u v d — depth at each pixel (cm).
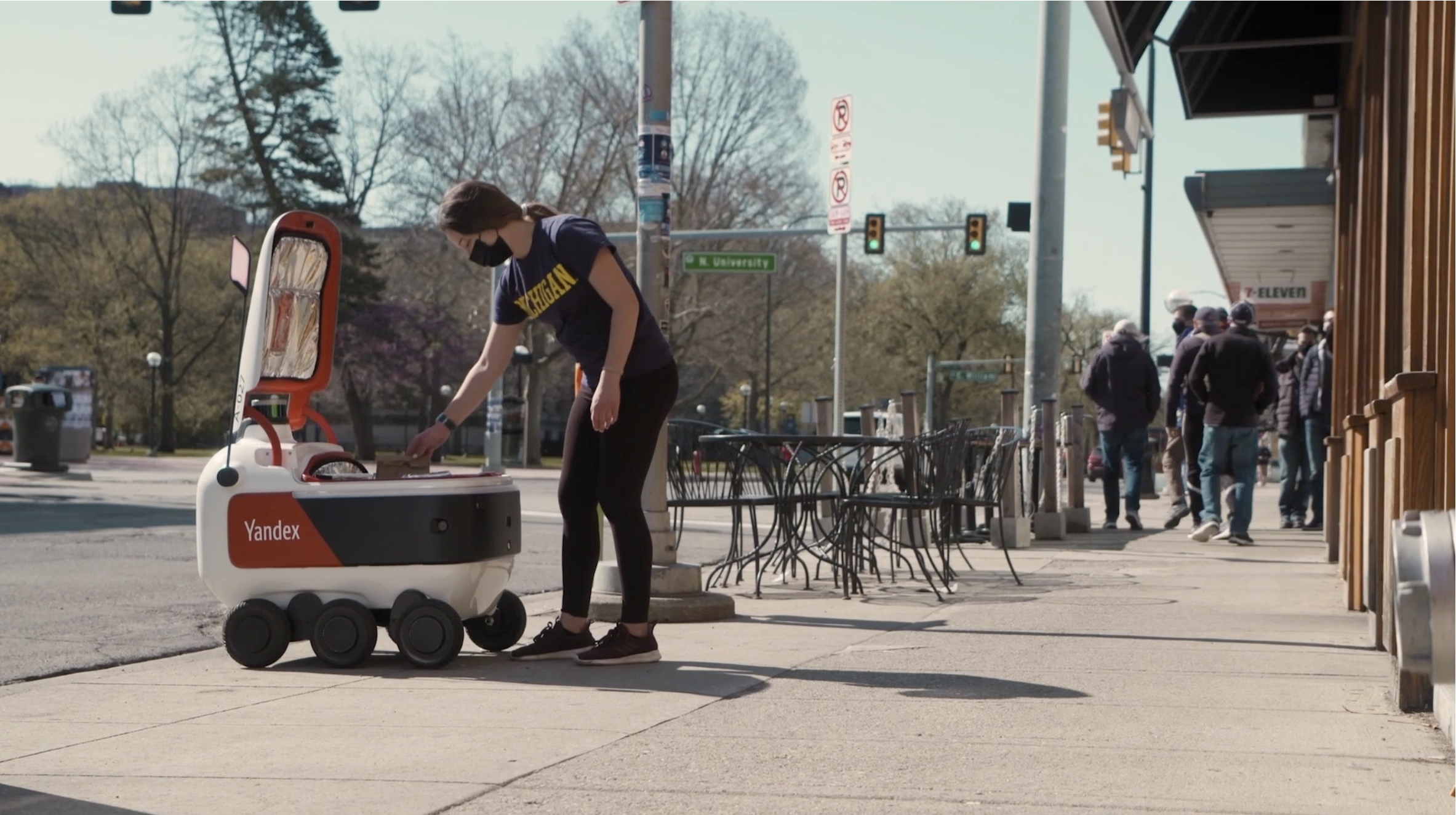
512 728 435
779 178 5081
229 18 5025
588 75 4859
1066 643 620
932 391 5112
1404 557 396
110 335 6216
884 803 345
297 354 585
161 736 424
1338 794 356
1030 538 1240
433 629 542
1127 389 1488
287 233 570
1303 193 1927
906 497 820
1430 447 488
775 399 7206
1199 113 1359
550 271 547
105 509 1617
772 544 1314
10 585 863
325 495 547
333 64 5112
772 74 5044
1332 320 1458
